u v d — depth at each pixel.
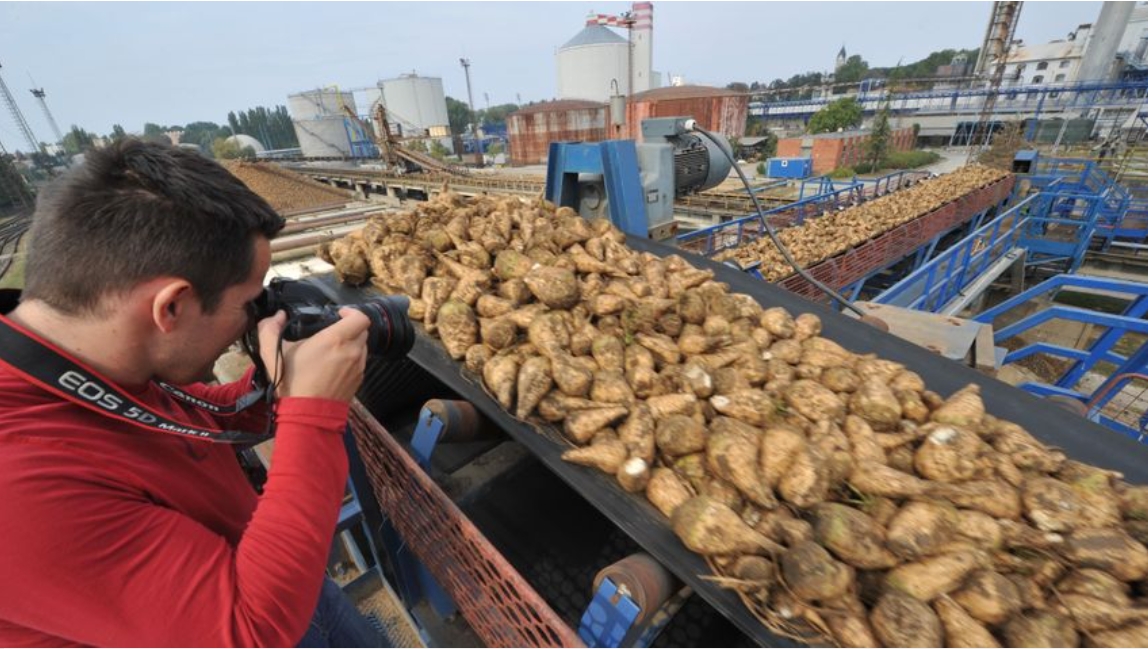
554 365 1.96
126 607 0.78
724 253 7.60
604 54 49.41
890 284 10.51
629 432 1.75
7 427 0.75
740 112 43.50
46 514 0.71
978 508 1.50
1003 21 37.84
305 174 35.34
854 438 1.75
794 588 1.27
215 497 1.07
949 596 1.30
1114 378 4.18
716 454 1.60
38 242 0.78
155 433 0.96
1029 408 2.14
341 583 2.94
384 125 31.75
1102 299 13.30
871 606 1.36
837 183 26.00
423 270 2.63
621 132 8.93
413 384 2.98
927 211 9.93
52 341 0.81
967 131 44.41
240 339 1.05
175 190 0.76
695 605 1.81
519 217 3.08
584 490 1.70
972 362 3.49
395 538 2.38
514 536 2.23
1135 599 1.31
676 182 4.79
